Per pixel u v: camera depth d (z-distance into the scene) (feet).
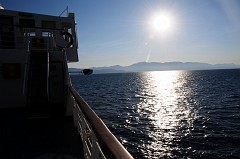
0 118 27.32
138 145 66.74
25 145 17.81
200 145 64.75
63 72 34.65
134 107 138.62
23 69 34.35
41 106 24.73
